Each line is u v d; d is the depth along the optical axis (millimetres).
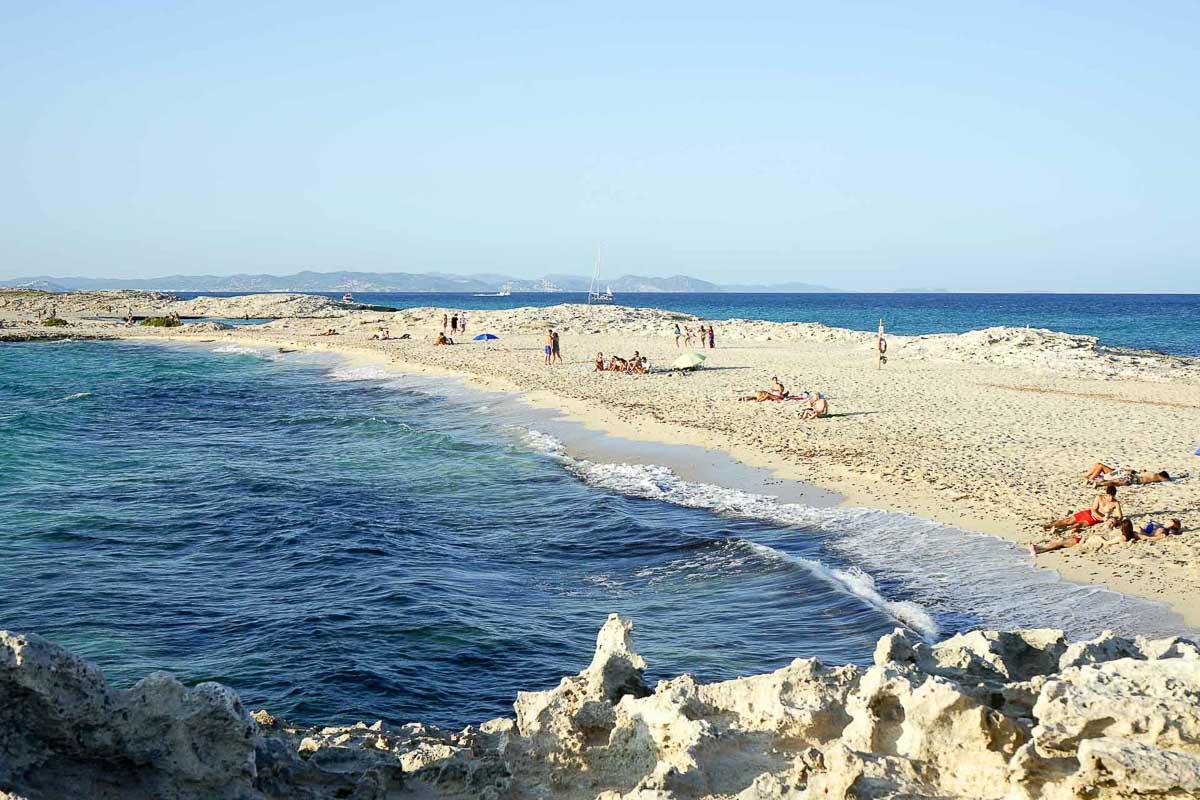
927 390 36812
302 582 15961
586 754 7293
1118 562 15266
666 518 19938
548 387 40625
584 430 30484
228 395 44875
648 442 27922
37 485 23625
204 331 92812
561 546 18406
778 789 5824
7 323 104812
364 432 32719
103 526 19594
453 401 39781
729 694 7469
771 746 6832
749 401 34625
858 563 16172
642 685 8031
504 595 15438
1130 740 5242
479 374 47250
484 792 6723
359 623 13828
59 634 13422
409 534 19219
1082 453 23828
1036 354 47406
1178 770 4949
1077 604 13539
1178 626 12477
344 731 8602
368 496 22719
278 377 53500
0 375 54625
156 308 136875
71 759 5598
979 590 14477
